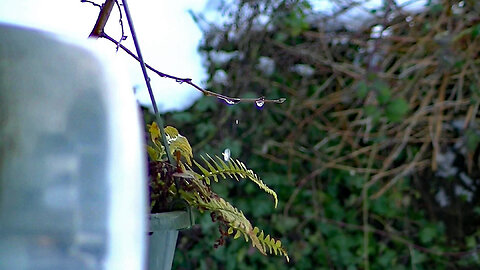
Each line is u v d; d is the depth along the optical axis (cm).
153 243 66
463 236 254
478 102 232
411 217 258
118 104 43
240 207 261
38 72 41
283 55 256
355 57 248
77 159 41
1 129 39
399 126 243
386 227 258
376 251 260
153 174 73
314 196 260
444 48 222
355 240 258
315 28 252
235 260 257
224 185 260
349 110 249
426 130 247
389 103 225
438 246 255
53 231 39
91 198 40
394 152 251
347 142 258
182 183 73
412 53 235
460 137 248
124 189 42
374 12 240
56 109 41
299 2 242
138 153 44
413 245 255
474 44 226
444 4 225
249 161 263
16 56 41
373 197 250
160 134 77
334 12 244
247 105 259
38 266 39
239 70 257
